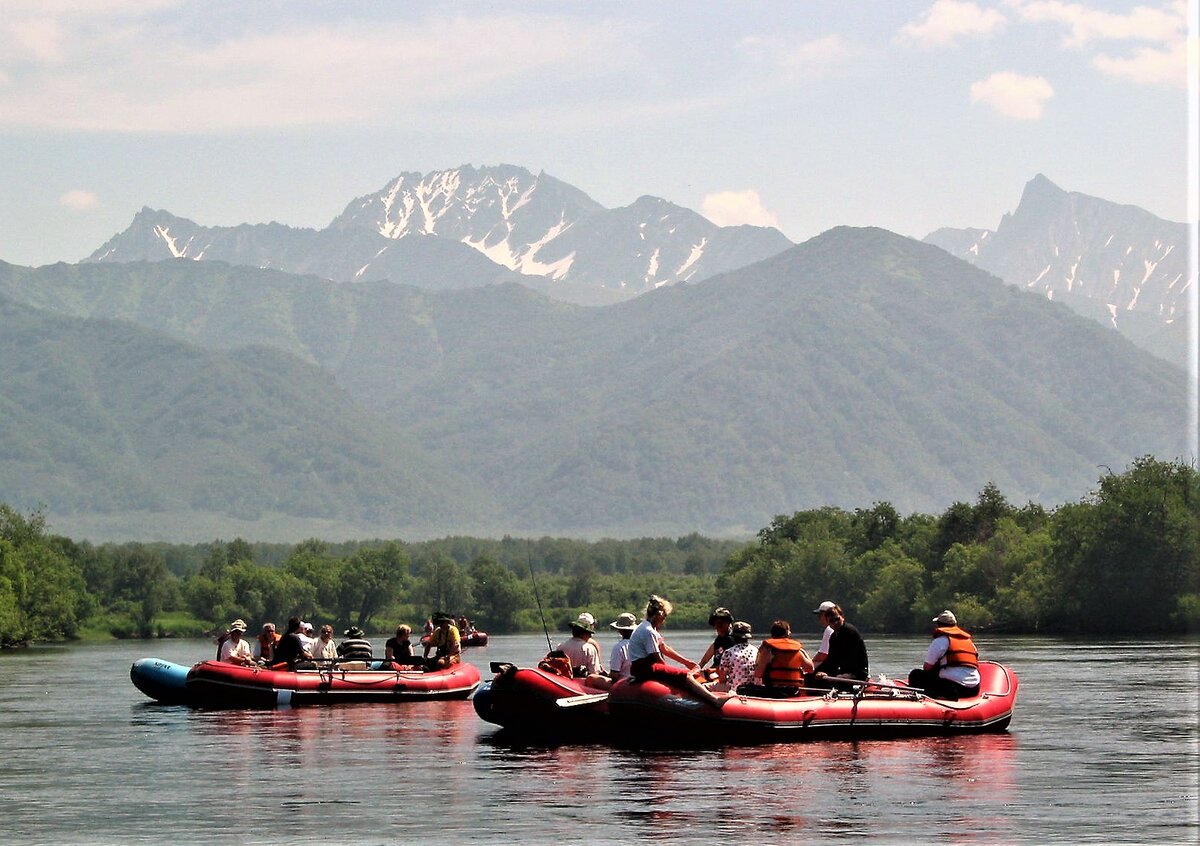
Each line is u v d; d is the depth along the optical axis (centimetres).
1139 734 5916
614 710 5291
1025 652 14212
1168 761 4966
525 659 15600
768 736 5247
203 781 4762
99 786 4694
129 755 5562
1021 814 3925
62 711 8019
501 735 6041
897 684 5762
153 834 3803
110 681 11925
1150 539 18400
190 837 3753
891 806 4047
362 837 3709
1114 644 15988
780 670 5397
